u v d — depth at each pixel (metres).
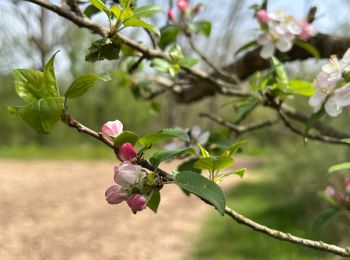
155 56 0.50
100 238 2.09
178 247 1.94
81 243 2.02
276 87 0.50
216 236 2.01
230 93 0.61
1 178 3.69
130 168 0.28
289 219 2.23
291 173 2.34
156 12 0.36
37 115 0.26
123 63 0.71
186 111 5.77
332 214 0.53
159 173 0.29
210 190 0.27
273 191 2.73
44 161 5.26
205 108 5.77
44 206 2.71
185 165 0.45
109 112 6.93
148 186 0.28
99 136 0.29
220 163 0.30
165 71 0.50
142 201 0.28
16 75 0.27
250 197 2.86
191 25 0.65
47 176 3.95
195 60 0.52
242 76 0.70
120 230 2.23
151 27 0.36
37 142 6.95
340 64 0.37
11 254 1.85
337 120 1.67
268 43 0.55
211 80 0.60
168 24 0.59
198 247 1.90
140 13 0.36
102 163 5.19
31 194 3.05
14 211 2.55
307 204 2.26
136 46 0.48
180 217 2.49
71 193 3.14
